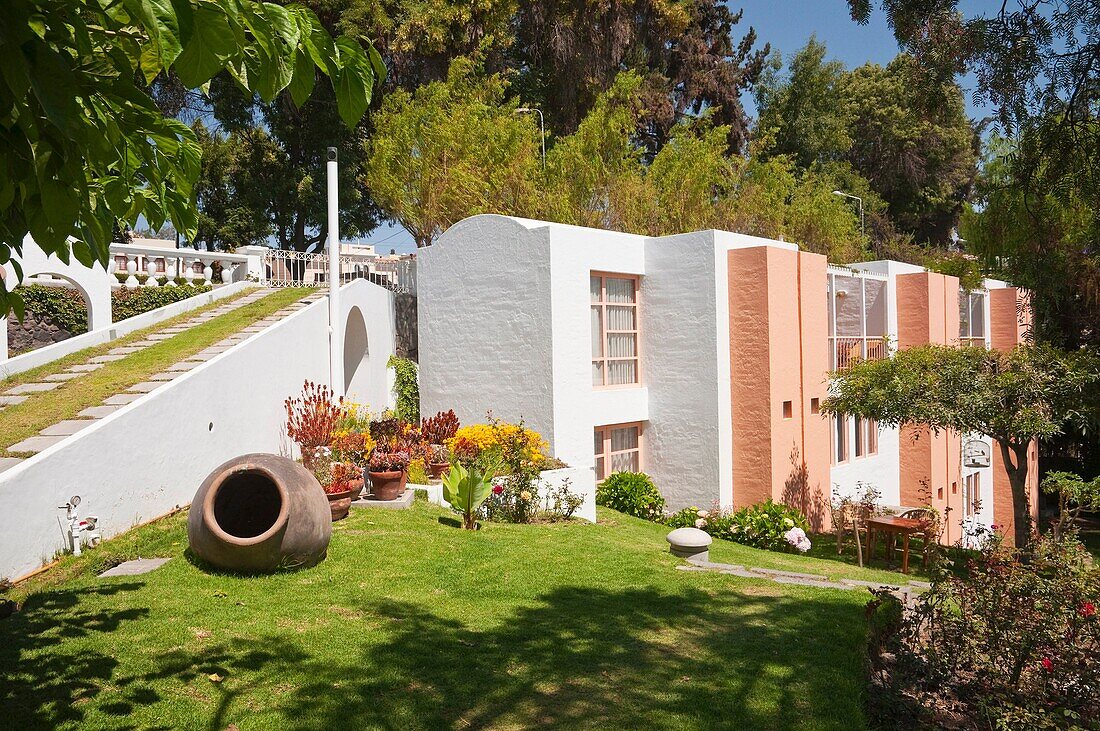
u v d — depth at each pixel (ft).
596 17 86.89
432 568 27.30
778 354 50.90
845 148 130.72
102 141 8.55
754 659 20.12
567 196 64.64
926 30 26.07
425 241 70.13
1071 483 40.32
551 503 41.47
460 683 17.83
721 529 47.39
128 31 8.57
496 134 66.39
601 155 69.82
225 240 100.12
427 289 53.16
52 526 23.57
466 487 33.83
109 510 26.32
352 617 21.86
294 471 26.07
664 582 27.99
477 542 31.48
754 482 50.52
